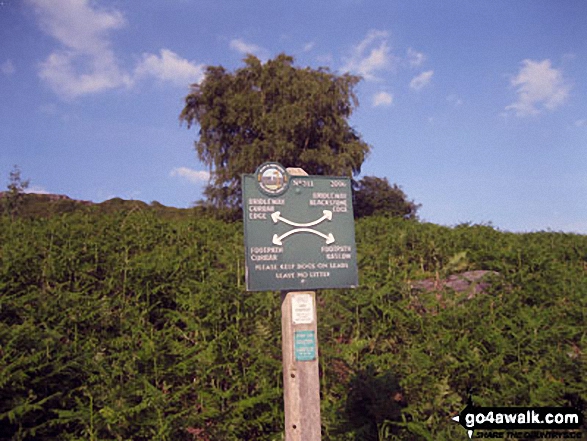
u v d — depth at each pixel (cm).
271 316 796
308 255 529
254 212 519
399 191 3441
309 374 517
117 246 1094
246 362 709
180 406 676
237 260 1044
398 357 776
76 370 666
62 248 1008
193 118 3089
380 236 1451
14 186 1775
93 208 1518
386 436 668
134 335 757
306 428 508
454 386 741
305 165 2888
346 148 2994
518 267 1066
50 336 667
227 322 766
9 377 583
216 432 624
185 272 953
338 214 547
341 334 857
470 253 1207
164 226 1364
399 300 895
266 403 648
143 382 639
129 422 595
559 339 800
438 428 672
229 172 2862
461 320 835
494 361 730
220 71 3102
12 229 1217
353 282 540
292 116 2761
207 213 2845
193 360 695
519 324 830
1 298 759
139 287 887
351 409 691
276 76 2942
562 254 1395
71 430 625
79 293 827
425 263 1242
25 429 587
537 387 704
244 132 3012
